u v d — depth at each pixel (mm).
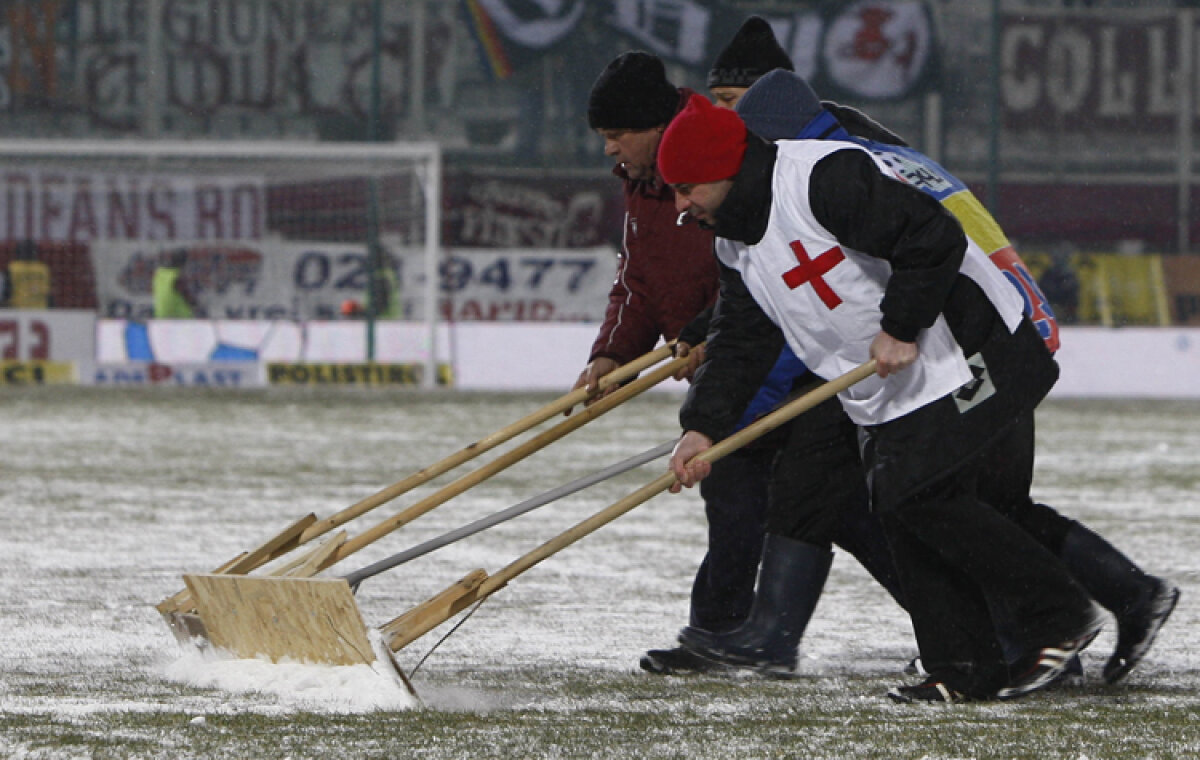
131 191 81062
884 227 13367
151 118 92625
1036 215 91750
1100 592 15148
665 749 11930
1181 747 12117
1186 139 92125
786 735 12516
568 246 92812
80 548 25906
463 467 40656
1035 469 41312
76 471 39094
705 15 89625
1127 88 91812
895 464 14023
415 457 43344
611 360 17047
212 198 81688
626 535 28359
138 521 29688
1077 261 89875
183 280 81438
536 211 92562
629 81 16109
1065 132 91562
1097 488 36750
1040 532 15289
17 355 73125
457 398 67812
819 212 13656
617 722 13031
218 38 92688
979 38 89812
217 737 12273
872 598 21328
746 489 16062
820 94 88938
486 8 92312
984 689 14289
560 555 25578
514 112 92750
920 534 14398
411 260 83750
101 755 11648
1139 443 49656
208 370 74125
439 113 92750
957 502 14219
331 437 49406
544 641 17844
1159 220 92250
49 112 92062
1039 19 90812
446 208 91938
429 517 30984
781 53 16812
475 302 85062
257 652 14859
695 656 15852
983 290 13875
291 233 82438
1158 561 24922
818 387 14641
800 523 15836
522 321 85312
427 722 12930
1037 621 14625
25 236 80062
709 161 13688
